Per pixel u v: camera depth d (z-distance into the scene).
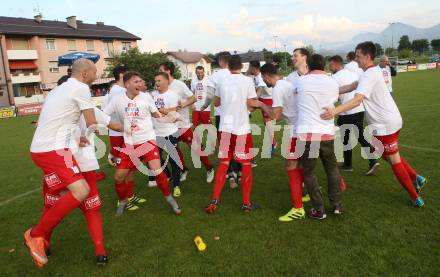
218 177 4.54
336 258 3.21
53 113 3.26
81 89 3.35
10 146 11.18
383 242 3.41
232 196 5.12
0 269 3.52
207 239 3.79
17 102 36.50
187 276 3.13
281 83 4.41
